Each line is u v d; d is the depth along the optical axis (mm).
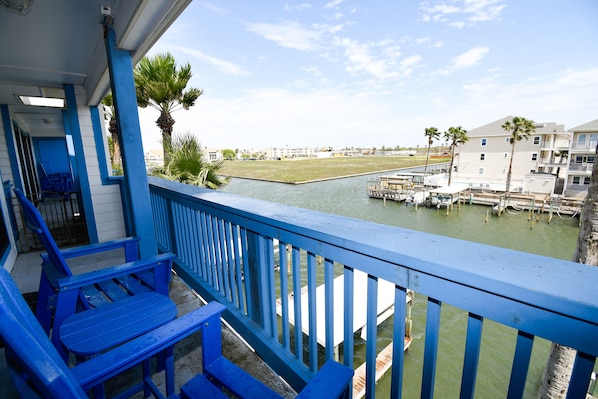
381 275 809
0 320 354
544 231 17766
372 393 960
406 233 899
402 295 771
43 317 1594
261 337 1465
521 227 18906
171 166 8383
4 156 4320
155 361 1608
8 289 482
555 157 28109
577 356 487
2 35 2154
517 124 25594
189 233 2338
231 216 1616
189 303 2189
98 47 2533
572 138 23719
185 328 899
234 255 1686
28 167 6328
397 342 820
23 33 2145
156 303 1355
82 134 3953
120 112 2080
